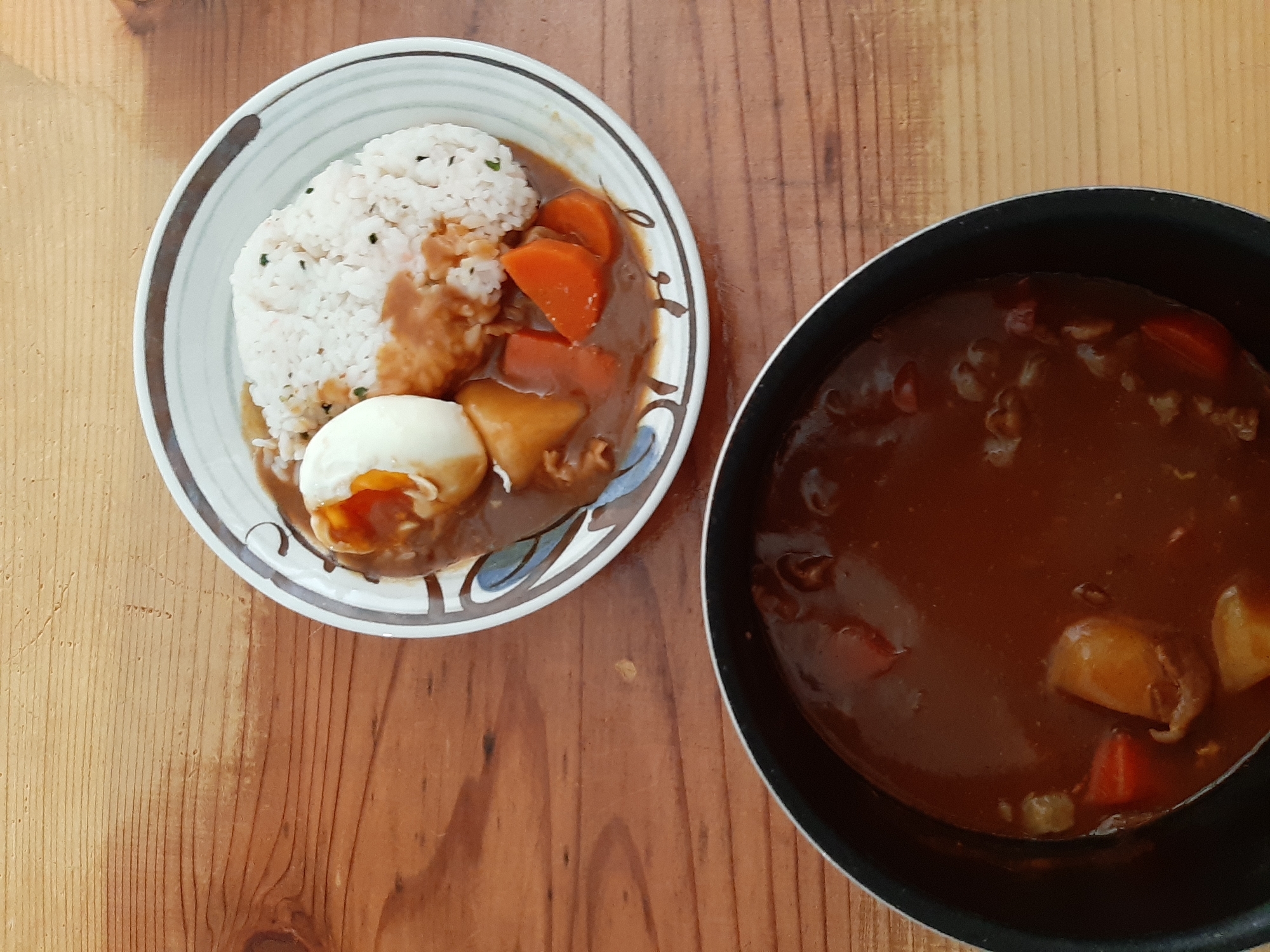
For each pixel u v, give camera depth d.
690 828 0.33
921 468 0.29
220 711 0.36
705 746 0.33
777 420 0.28
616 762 0.34
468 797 0.35
